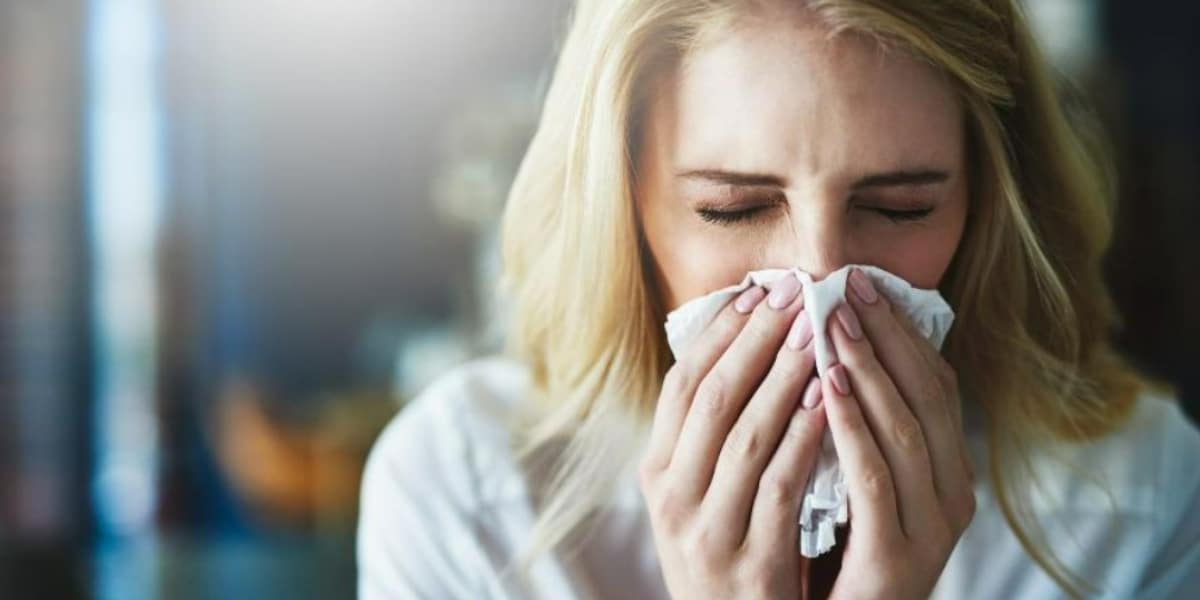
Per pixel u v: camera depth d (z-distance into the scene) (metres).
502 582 1.32
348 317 5.26
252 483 4.55
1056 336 1.29
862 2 1.16
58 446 4.64
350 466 4.38
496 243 1.43
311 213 5.23
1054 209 1.29
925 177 1.19
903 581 1.21
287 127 5.18
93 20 4.71
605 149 1.22
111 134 4.77
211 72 4.97
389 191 5.27
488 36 5.23
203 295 4.96
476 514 1.32
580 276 1.26
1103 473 1.32
